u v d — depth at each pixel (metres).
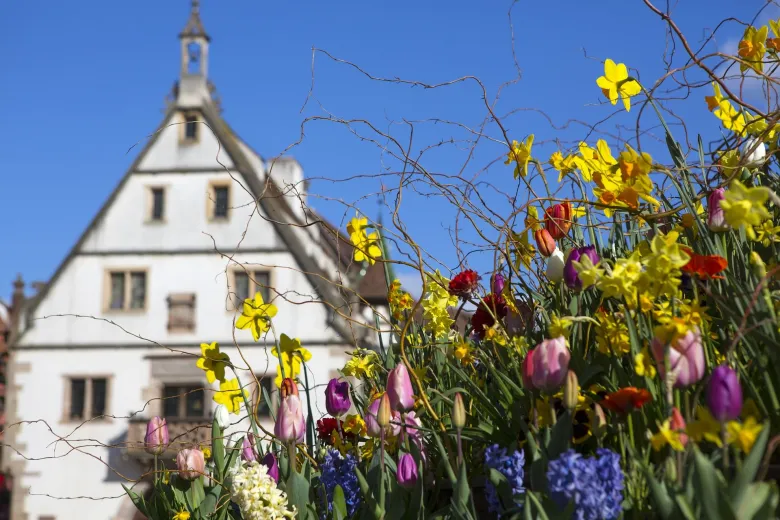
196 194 22.59
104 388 22.45
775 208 2.07
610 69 2.04
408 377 1.79
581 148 2.12
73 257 22.94
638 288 1.45
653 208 2.12
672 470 1.28
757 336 1.46
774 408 1.42
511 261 2.17
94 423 22.22
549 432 1.49
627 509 1.39
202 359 2.29
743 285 1.62
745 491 1.15
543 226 2.27
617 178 2.00
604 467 1.31
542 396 1.60
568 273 1.76
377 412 1.84
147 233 22.81
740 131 2.12
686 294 1.80
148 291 22.58
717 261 1.50
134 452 21.48
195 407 22.02
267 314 2.33
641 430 1.47
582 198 2.25
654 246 1.43
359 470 1.89
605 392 1.62
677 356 1.34
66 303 22.83
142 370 22.28
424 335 2.40
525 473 1.65
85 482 21.89
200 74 23.25
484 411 1.96
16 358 22.67
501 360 1.97
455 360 2.28
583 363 1.67
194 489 2.15
